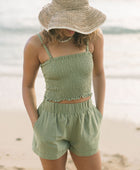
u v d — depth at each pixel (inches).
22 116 198.8
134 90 246.5
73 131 83.2
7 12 625.0
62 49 77.6
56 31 75.4
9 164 135.1
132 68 305.1
